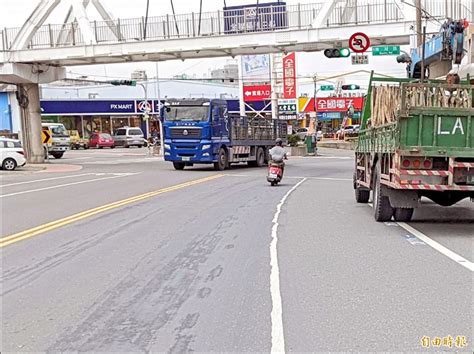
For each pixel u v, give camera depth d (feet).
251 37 93.20
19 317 18.88
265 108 183.73
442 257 26.66
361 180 46.55
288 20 91.61
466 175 31.30
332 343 16.20
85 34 101.71
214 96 235.61
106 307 19.80
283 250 28.84
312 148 144.66
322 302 19.99
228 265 25.79
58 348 16.15
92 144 201.16
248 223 37.81
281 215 41.47
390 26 84.74
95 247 29.96
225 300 20.44
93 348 16.10
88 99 212.43
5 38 106.32
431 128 31.19
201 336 16.89
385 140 34.81
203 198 52.54
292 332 17.13
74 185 66.74
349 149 175.94
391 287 21.70
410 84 31.86
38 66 111.96
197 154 90.84
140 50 98.99
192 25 96.32
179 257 27.50
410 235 32.48
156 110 223.10
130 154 157.28
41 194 56.90
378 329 17.25
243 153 102.06
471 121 31.17
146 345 16.25
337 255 27.43
